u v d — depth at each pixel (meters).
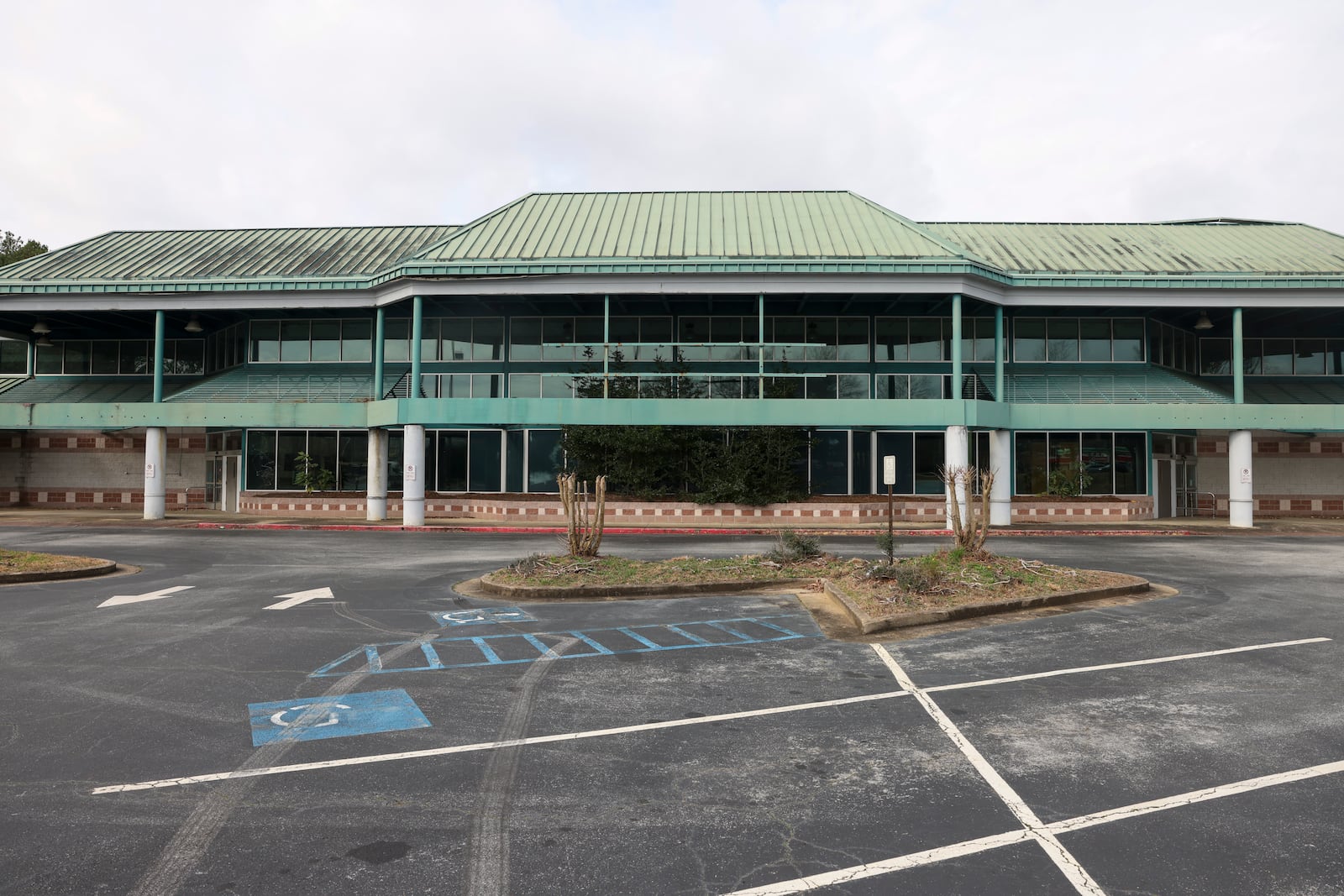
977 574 12.88
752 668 8.42
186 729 6.45
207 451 35.25
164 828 4.71
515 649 9.20
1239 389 27.50
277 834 4.64
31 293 28.67
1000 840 4.57
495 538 23.25
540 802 5.09
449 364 31.39
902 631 10.25
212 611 11.46
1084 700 7.27
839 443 30.81
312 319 32.50
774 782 5.41
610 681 7.89
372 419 28.20
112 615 11.18
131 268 30.36
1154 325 31.53
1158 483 32.25
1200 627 10.46
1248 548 20.94
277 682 7.81
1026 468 30.56
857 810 4.98
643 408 26.64
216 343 34.53
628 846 4.50
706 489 29.19
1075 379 30.16
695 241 28.50
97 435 35.38
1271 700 7.26
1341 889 4.04
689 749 6.04
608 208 31.91
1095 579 13.30
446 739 6.24
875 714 6.88
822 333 30.80
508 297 28.92
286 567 16.52
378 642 9.52
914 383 30.53
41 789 5.27
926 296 27.53
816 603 12.20
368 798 5.15
